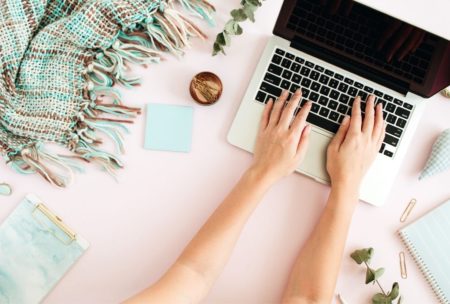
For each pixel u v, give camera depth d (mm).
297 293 699
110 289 738
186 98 756
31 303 723
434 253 745
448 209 750
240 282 742
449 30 558
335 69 738
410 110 740
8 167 746
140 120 752
